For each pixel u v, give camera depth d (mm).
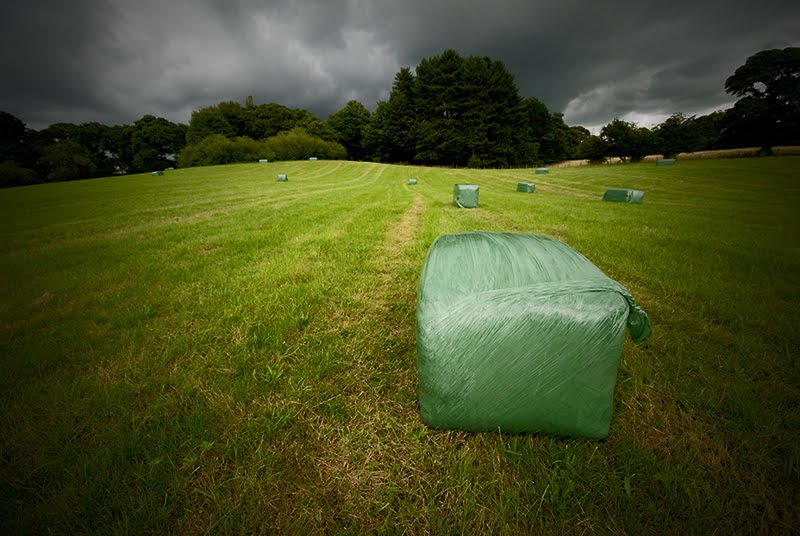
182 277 3957
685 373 2127
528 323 1509
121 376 2150
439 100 49375
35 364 2281
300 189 17281
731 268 4176
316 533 1256
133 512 1296
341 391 2002
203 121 57656
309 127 61125
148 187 19328
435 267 1800
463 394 1611
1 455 1562
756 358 2277
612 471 1458
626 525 1273
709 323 2822
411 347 2477
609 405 1587
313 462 1534
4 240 6531
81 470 1451
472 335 1537
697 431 1688
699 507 1311
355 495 1390
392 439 1667
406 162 60469
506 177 26250
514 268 1736
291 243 5445
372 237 5734
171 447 1574
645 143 45844
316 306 3121
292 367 2207
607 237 5707
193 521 1291
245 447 1585
